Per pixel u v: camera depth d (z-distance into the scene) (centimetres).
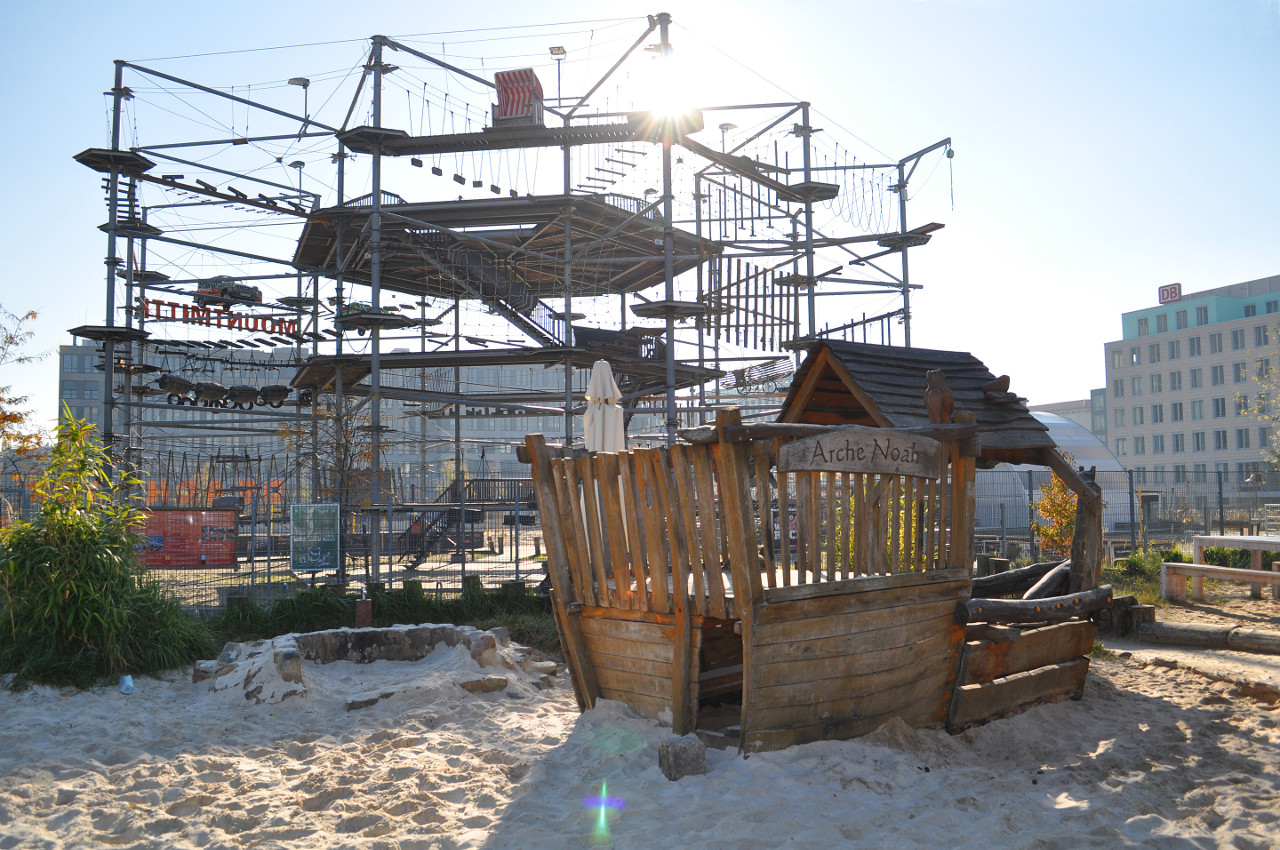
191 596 1483
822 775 582
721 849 476
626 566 706
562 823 527
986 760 661
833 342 900
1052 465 932
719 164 2370
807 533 628
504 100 2258
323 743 715
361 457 2200
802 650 616
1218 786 577
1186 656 998
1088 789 581
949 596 708
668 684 679
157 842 508
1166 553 1777
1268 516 2903
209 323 2708
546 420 7712
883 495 679
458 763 655
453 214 2336
